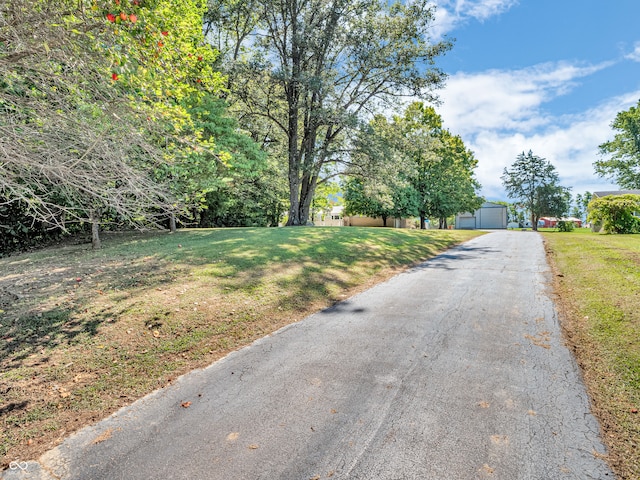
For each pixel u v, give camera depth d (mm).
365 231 14828
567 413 2703
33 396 3033
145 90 4684
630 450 2281
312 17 16594
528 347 3996
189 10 8156
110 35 4090
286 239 10891
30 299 5258
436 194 30297
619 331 4176
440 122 30234
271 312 5344
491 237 16938
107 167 4387
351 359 3777
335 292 6570
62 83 4359
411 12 16375
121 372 3496
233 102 17703
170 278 6375
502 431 2494
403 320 5023
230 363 3748
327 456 2270
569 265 8367
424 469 2129
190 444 2424
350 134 17219
